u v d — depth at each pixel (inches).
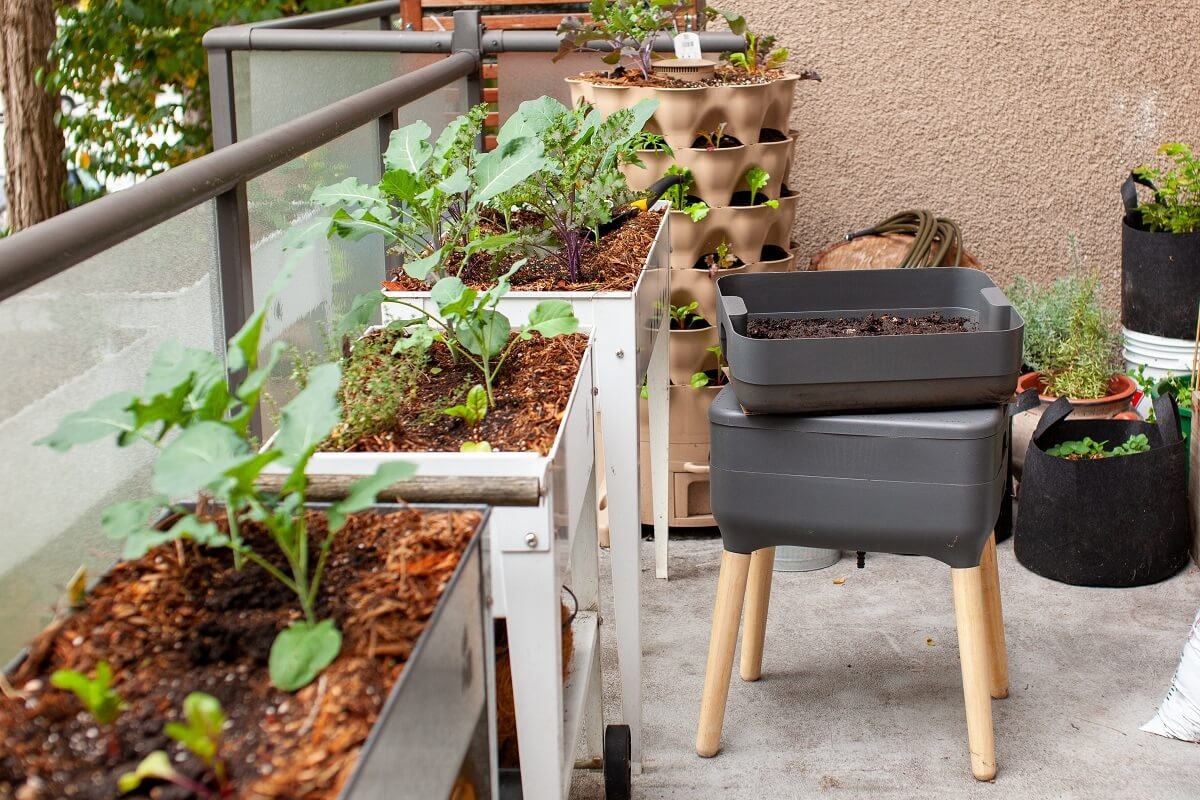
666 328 112.1
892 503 81.5
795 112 150.4
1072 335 133.6
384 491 55.1
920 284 95.0
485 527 51.5
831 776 87.4
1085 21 145.7
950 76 148.1
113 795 36.7
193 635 44.6
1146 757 88.4
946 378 79.6
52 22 212.8
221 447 42.2
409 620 45.2
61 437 43.5
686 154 120.6
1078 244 153.1
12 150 214.1
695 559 123.8
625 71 127.6
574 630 80.7
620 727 82.0
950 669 101.0
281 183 91.0
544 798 62.1
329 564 48.9
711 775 87.8
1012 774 86.7
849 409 81.0
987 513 80.6
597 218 87.4
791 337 86.8
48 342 57.7
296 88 129.8
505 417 65.1
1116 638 104.6
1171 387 126.0
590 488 80.4
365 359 72.6
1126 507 111.0
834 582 116.4
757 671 99.6
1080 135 149.6
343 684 41.5
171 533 41.9
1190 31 145.6
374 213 78.7
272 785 36.9
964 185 151.7
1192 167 133.5
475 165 83.0
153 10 231.5
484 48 122.6
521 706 60.8
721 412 83.4
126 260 64.0
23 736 39.4
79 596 46.5
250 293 75.3
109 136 236.1
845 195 152.7
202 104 247.9
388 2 183.3
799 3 146.9
